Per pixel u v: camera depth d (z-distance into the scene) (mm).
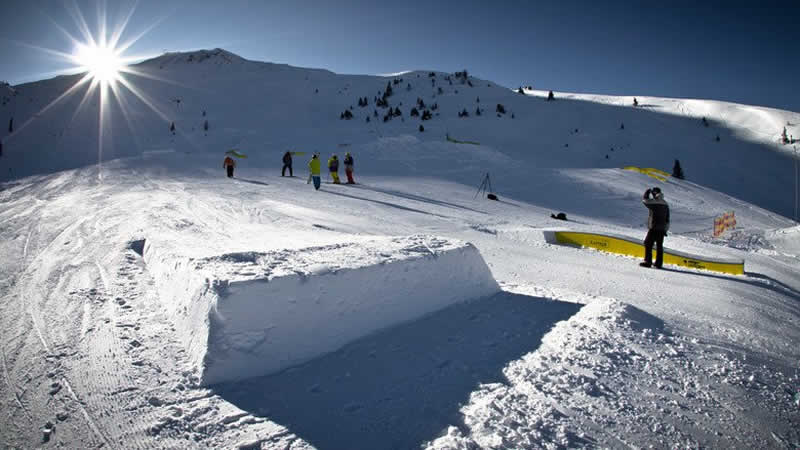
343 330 3021
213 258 3260
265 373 2576
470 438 1960
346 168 19516
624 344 3068
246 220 9023
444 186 21328
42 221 8789
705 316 4230
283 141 50188
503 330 3393
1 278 4840
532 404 2254
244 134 56062
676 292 5344
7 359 2848
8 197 14047
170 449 1900
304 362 2748
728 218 19156
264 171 24328
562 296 4461
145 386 2398
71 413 2211
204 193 13727
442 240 4480
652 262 7613
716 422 2250
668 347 3119
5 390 2475
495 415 2125
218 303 2523
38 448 1971
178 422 2082
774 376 2857
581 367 2678
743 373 2828
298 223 8961
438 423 2105
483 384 2484
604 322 3436
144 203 11047
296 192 15203
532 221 13062
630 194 24484
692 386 2596
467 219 12094
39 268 5172
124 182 17625
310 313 2842
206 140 51656
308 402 2289
